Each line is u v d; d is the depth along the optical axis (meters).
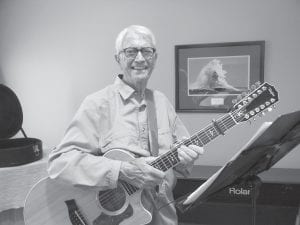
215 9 2.57
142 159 1.41
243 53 2.53
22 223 2.21
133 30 1.45
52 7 2.90
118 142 1.45
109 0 2.77
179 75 2.67
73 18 2.86
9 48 3.04
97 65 2.85
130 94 1.50
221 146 2.65
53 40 2.93
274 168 2.51
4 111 2.51
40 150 2.34
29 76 3.02
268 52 2.51
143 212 1.43
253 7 2.50
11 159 2.12
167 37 2.68
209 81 2.61
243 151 1.06
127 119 1.48
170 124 1.63
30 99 3.04
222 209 2.32
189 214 2.39
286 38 2.47
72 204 1.46
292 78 2.48
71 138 1.42
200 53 2.61
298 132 1.17
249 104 1.40
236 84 2.56
